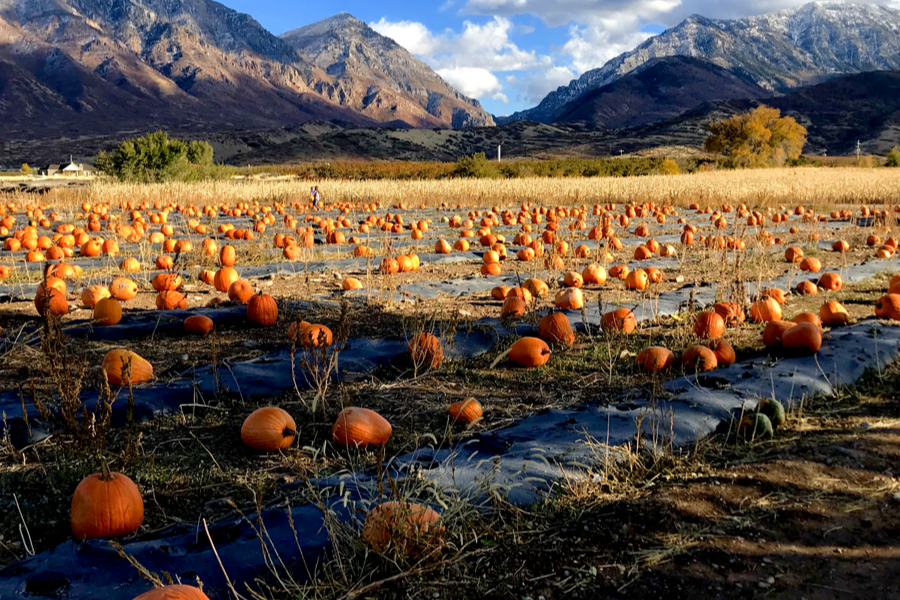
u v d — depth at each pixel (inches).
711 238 516.1
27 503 148.5
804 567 121.6
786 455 166.1
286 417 177.3
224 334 288.8
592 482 150.6
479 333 275.9
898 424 185.0
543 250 495.2
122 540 130.0
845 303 351.6
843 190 1111.6
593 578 118.0
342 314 209.0
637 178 1581.0
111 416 190.5
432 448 171.0
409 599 112.3
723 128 2802.7
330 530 119.6
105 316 290.4
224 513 141.9
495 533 128.9
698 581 117.3
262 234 629.9
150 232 636.1
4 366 237.6
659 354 233.5
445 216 896.3
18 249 505.0
